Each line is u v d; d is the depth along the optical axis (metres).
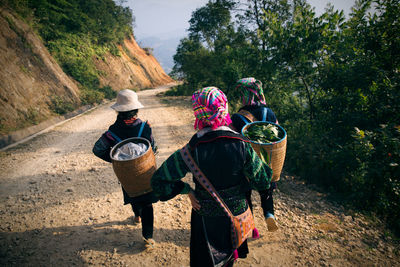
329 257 2.61
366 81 4.71
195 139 1.44
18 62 11.84
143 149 2.21
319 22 5.79
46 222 3.24
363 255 2.65
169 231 3.04
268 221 1.90
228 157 1.41
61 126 10.03
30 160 5.75
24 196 3.96
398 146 3.58
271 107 7.76
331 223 3.23
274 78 7.40
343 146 4.42
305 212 3.48
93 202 3.74
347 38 5.35
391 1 4.65
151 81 63.56
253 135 2.20
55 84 14.01
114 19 47.19
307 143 5.07
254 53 8.85
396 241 2.95
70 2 33.19
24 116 9.50
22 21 14.34
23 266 2.49
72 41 30.61
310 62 5.98
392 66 4.73
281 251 2.69
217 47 21.70
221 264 1.49
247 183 1.58
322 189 4.20
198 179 1.41
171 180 1.44
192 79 28.06
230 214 1.47
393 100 4.25
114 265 2.50
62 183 4.42
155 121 10.61
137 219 3.16
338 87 5.25
